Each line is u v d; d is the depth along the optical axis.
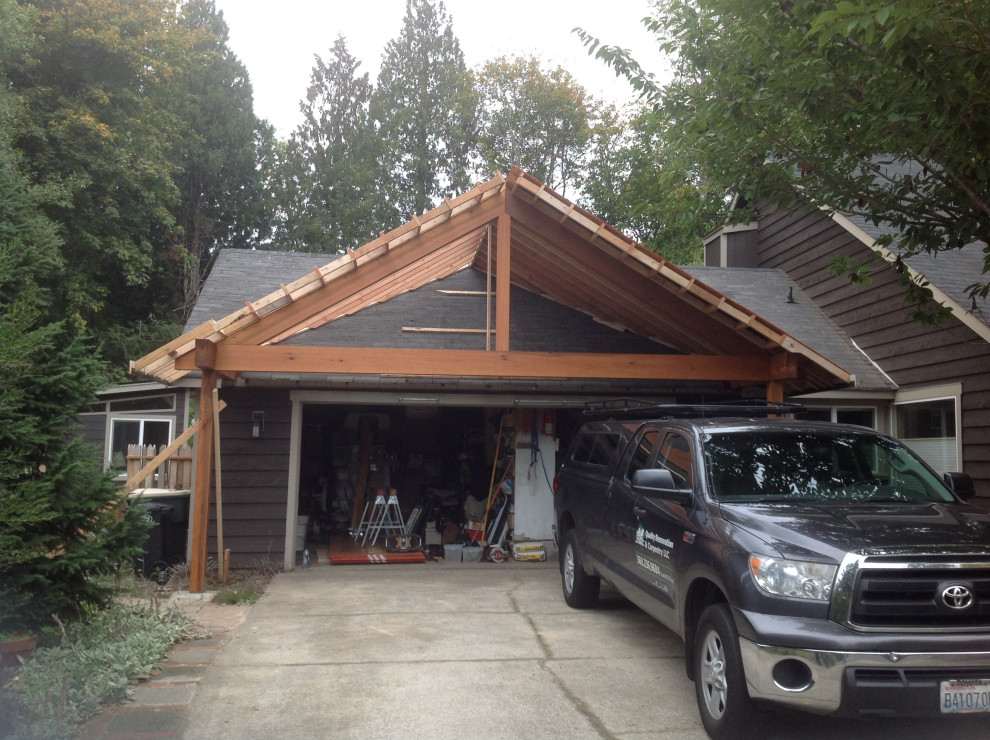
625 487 6.51
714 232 16.92
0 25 16.33
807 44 6.97
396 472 14.02
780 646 4.00
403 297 11.38
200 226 29.59
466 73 37.12
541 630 7.03
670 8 8.04
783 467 5.44
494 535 11.41
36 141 18.80
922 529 4.38
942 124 6.46
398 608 7.93
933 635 3.93
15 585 5.35
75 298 19.77
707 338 8.68
